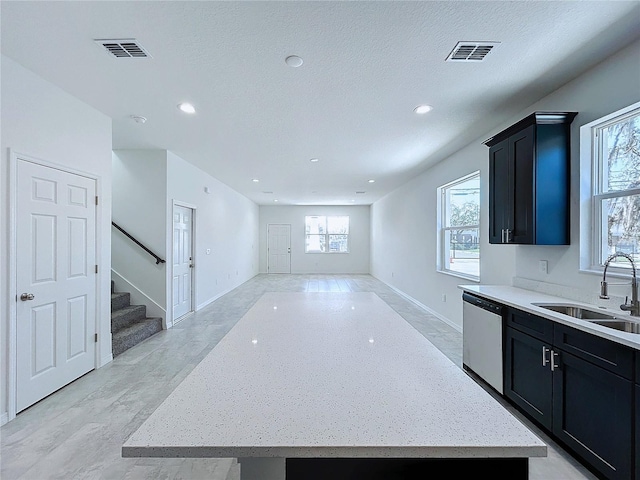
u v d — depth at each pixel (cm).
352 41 209
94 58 230
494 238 314
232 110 320
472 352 308
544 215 256
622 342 158
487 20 189
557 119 254
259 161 525
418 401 92
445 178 502
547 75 250
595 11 181
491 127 365
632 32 199
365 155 484
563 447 200
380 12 182
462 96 288
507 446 74
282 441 75
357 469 83
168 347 396
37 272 261
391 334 158
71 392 279
